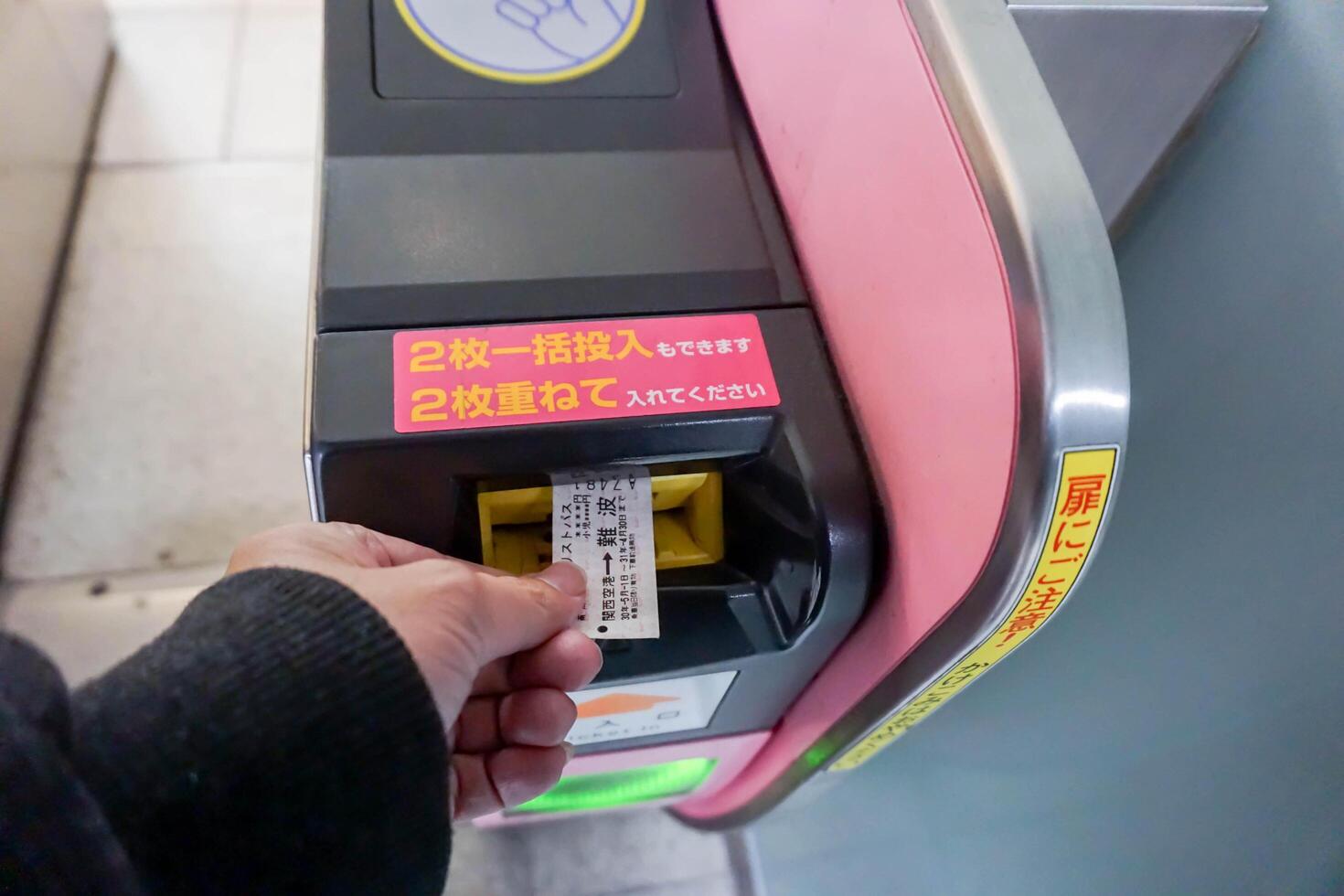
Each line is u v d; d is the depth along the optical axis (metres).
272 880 0.37
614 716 0.72
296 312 1.60
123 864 0.31
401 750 0.40
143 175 1.73
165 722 0.36
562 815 1.16
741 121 0.73
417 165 0.64
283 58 1.90
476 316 0.57
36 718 0.31
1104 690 0.69
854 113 0.55
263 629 0.39
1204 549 0.60
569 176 0.66
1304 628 0.52
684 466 0.60
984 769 0.84
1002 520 0.44
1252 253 0.57
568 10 0.75
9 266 1.46
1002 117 0.43
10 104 1.49
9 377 1.43
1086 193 0.42
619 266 0.61
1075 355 0.40
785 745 0.85
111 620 1.31
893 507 0.55
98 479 1.43
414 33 0.71
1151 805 0.63
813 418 0.57
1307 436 0.53
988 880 0.84
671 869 1.35
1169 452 0.64
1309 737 0.51
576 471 0.56
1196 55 0.57
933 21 0.47
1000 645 0.52
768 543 0.59
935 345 0.48
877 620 0.59
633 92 0.72
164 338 1.56
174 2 1.94
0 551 1.36
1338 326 0.52
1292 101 0.55
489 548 0.59
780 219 0.67
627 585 0.56
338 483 0.52
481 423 0.53
